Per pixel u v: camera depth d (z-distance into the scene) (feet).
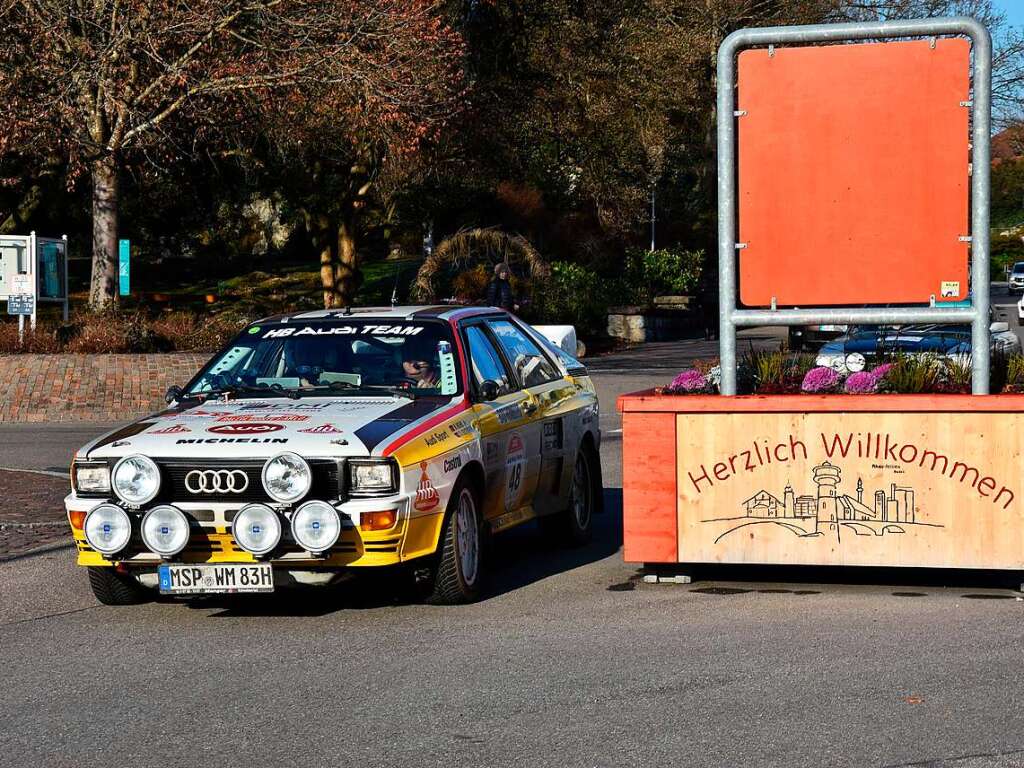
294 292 156.04
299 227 187.11
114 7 88.07
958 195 27.96
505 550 34.22
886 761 16.96
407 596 28.22
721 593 27.86
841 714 19.01
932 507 26.89
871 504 27.20
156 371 76.95
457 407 28.25
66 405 71.56
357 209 134.82
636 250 160.76
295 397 29.12
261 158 133.59
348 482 25.20
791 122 28.53
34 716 19.83
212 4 88.53
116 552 25.34
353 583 29.84
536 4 128.36
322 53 89.15
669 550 28.27
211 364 31.09
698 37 147.23
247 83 89.92
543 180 161.99
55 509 39.83
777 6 159.02
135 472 25.27
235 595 28.91
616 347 130.00
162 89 91.45
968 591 27.68
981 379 27.58
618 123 140.67
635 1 142.20
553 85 130.93
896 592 27.68
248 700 20.45
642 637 24.00
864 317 28.19
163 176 142.61
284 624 25.80
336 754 17.69
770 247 28.71
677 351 123.24
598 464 36.52
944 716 18.85
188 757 17.74
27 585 29.89
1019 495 26.50
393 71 89.92
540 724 18.81
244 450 25.30
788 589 28.17
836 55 28.32
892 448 27.04
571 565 31.76
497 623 25.48
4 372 75.61
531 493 31.60
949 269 28.07
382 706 19.93
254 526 24.59
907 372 28.48
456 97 100.37
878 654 22.41
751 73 28.66
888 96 28.12
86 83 90.84
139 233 177.06
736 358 28.76
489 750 17.70
